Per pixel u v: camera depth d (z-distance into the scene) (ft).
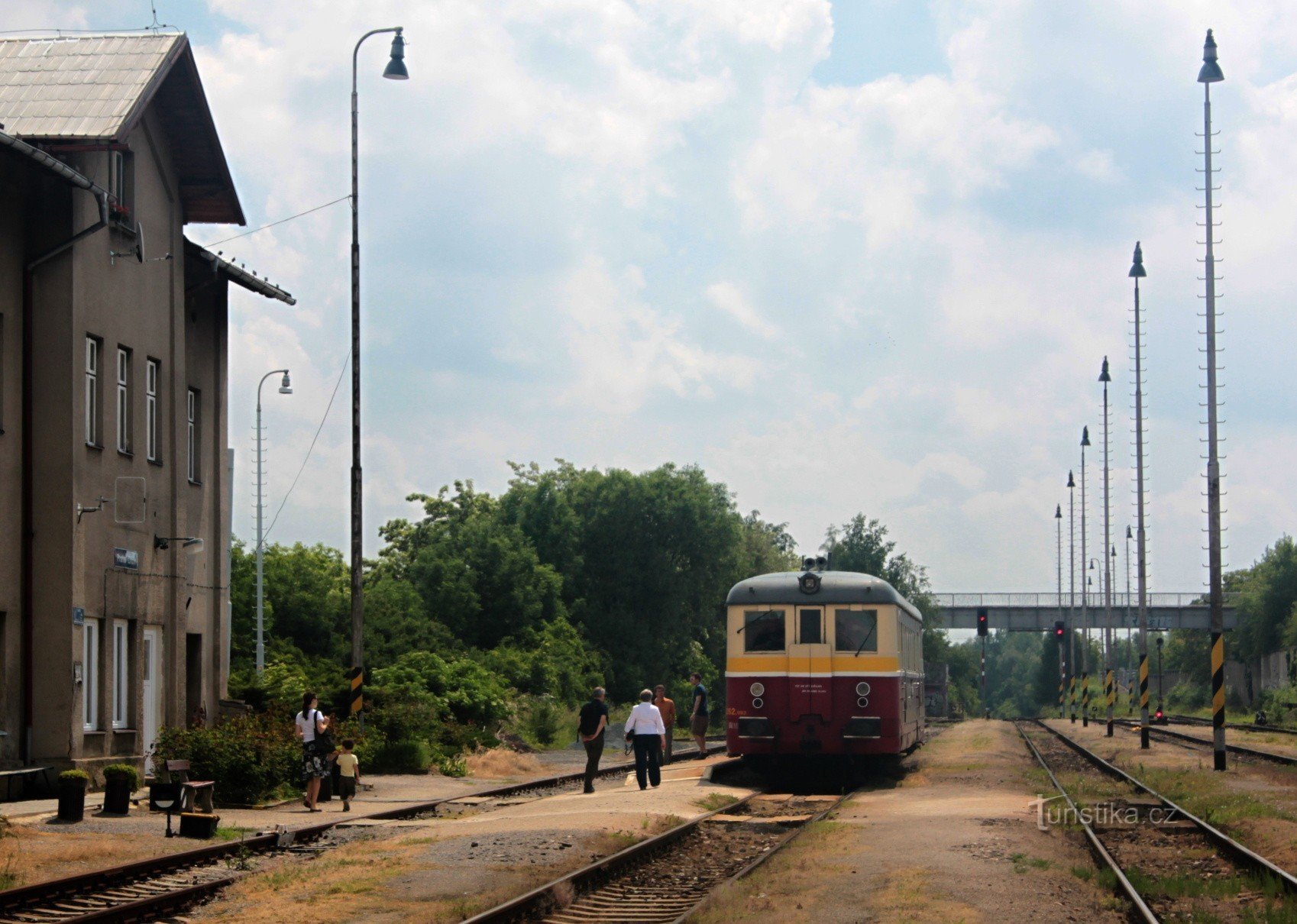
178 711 86.99
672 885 46.01
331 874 45.98
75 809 58.90
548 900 40.16
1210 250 101.50
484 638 195.72
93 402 79.61
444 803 76.02
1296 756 111.24
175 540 87.66
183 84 85.61
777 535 368.07
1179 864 49.93
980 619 239.30
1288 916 37.29
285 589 151.94
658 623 235.61
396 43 91.71
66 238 76.07
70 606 74.38
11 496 73.67
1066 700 311.47
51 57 82.28
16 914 38.45
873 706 84.23
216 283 98.53
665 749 111.86
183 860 47.83
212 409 97.35
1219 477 99.04
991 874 45.42
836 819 64.34
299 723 71.15
